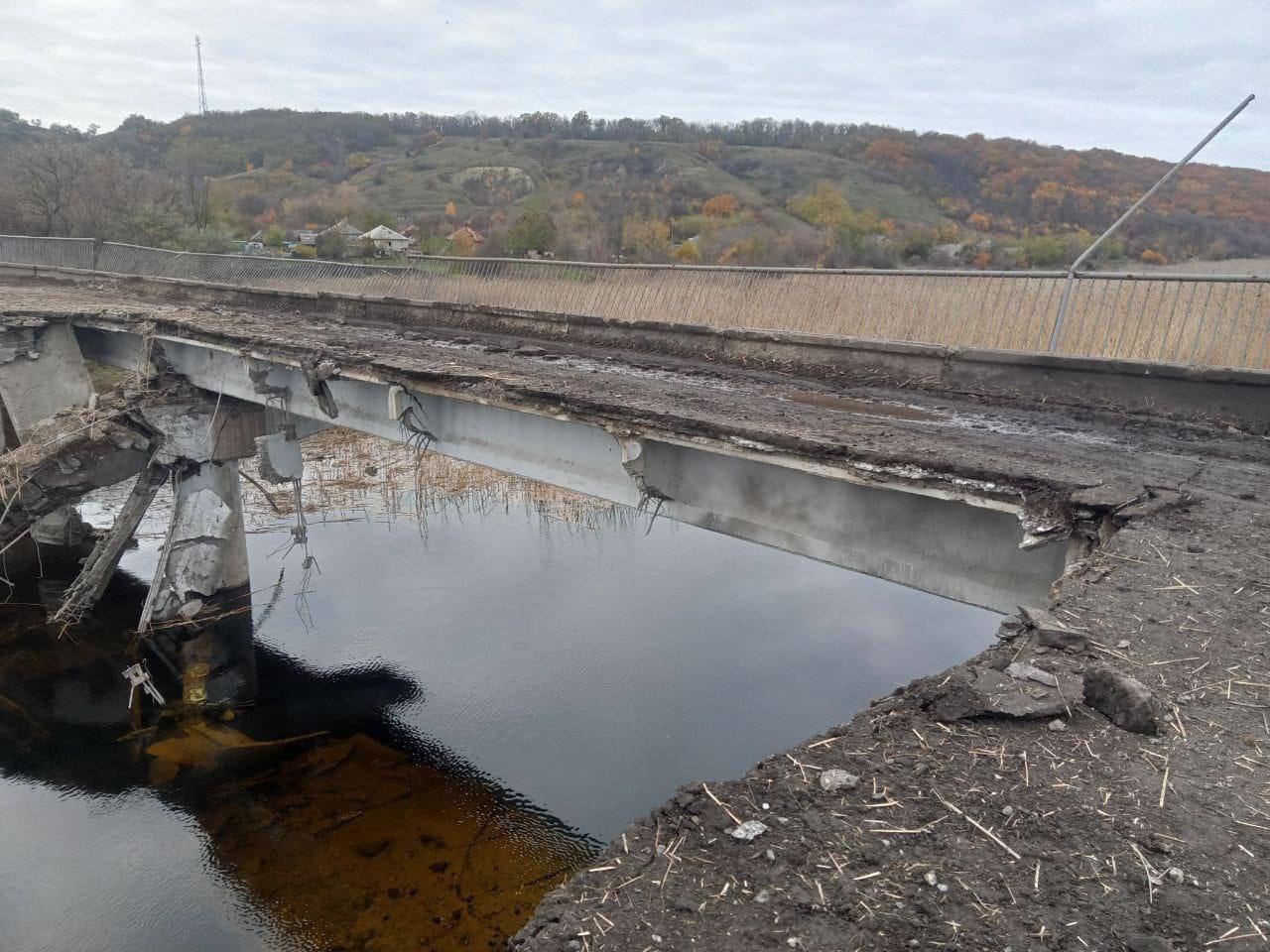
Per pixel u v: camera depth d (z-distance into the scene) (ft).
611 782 39.27
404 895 32.35
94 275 107.34
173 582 58.70
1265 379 30.96
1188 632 16.16
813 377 42.70
